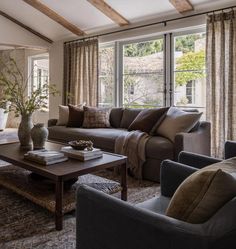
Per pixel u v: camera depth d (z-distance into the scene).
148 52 4.90
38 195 2.25
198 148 3.33
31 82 7.36
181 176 1.60
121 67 5.29
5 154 2.61
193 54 4.38
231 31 3.72
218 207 0.99
